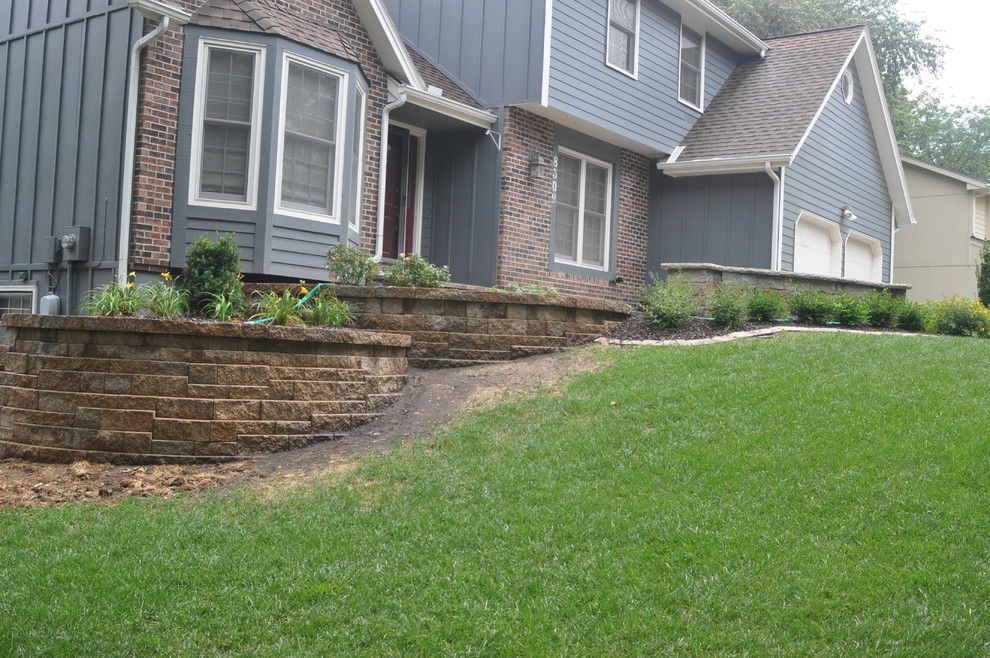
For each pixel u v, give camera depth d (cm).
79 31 1143
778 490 630
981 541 541
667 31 1744
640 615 499
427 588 539
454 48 1536
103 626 499
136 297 881
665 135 1744
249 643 489
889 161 2111
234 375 793
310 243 1145
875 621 479
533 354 1049
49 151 1164
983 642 457
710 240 1733
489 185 1464
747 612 496
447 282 1220
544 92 1432
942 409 739
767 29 3319
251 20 1108
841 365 885
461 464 731
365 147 1321
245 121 1101
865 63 1998
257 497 693
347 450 791
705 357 937
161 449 773
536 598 523
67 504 689
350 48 1220
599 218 1697
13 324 832
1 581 553
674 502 627
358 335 862
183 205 1076
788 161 1614
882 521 577
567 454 730
